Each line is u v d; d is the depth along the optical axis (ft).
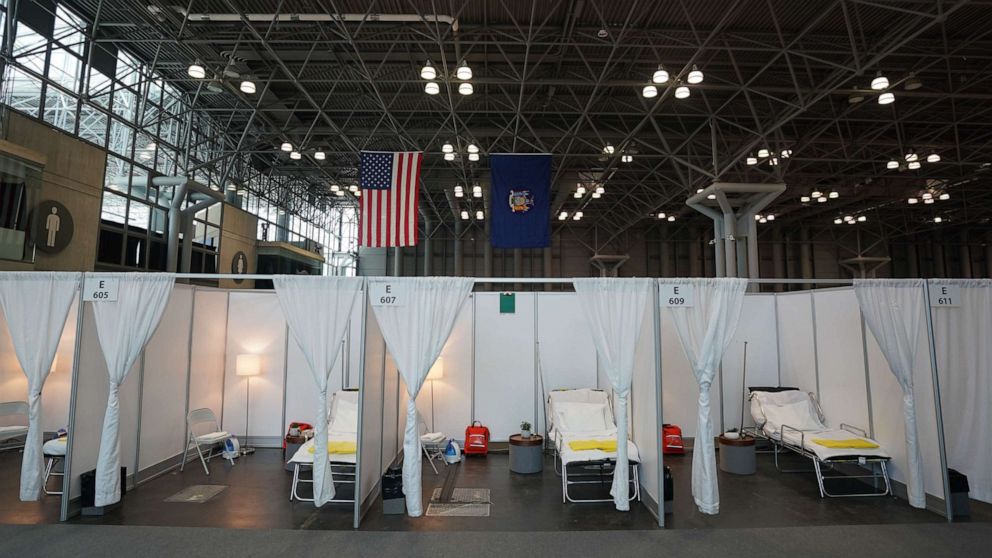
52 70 27.55
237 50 28.12
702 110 35.19
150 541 12.97
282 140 41.55
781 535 13.51
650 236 72.95
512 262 71.92
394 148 43.91
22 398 22.26
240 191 46.91
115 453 15.10
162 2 23.06
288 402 22.85
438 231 72.74
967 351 16.88
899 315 16.01
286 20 23.22
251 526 14.01
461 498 16.35
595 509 15.40
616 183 50.01
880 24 23.97
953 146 36.50
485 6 23.34
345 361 22.86
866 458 16.49
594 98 31.55
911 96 27.43
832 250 70.95
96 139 31.07
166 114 37.17
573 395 21.11
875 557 12.23
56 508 15.08
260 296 23.29
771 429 19.86
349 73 30.37
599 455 16.25
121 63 32.40
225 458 20.76
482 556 12.26
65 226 28.50
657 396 14.61
